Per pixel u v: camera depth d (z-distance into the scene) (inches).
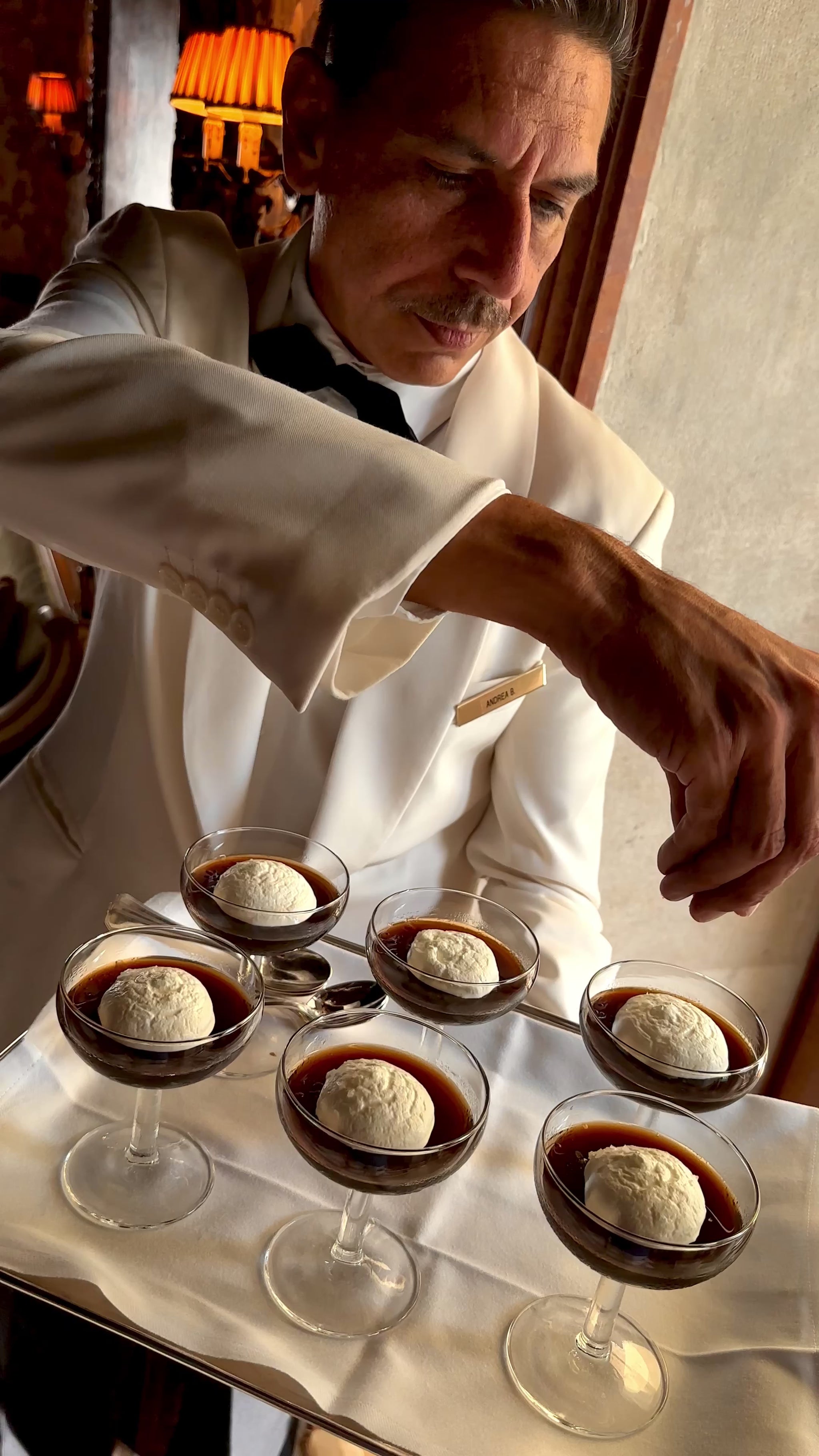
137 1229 22.6
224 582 21.5
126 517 22.0
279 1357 20.4
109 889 39.8
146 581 22.8
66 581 99.3
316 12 34.1
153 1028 22.7
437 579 22.3
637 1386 21.8
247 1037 23.9
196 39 98.5
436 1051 24.3
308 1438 19.5
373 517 21.0
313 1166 22.0
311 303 34.8
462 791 39.6
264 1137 25.9
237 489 21.3
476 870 40.3
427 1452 19.7
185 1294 21.5
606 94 28.9
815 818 22.4
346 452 21.6
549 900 37.9
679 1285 20.8
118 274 33.2
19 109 126.7
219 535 21.3
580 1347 22.2
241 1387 19.8
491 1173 26.0
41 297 34.6
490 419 36.8
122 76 117.3
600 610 21.5
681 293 50.5
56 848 40.4
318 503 21.2
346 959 31.5
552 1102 28.0
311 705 37.0
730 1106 28.2
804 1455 20.8
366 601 20.6
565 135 28.4
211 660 34.6
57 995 23.7
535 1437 20.6
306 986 29.8
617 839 64.4
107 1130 24.7
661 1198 21.5
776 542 60.4
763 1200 26.1
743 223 49.9
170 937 25.8
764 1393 21.9
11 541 65.4
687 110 46.1
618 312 49.8
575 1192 22.2
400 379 33.8
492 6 26.7
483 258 29.5
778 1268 24.5
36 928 40.0
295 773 38.4
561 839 38.9
